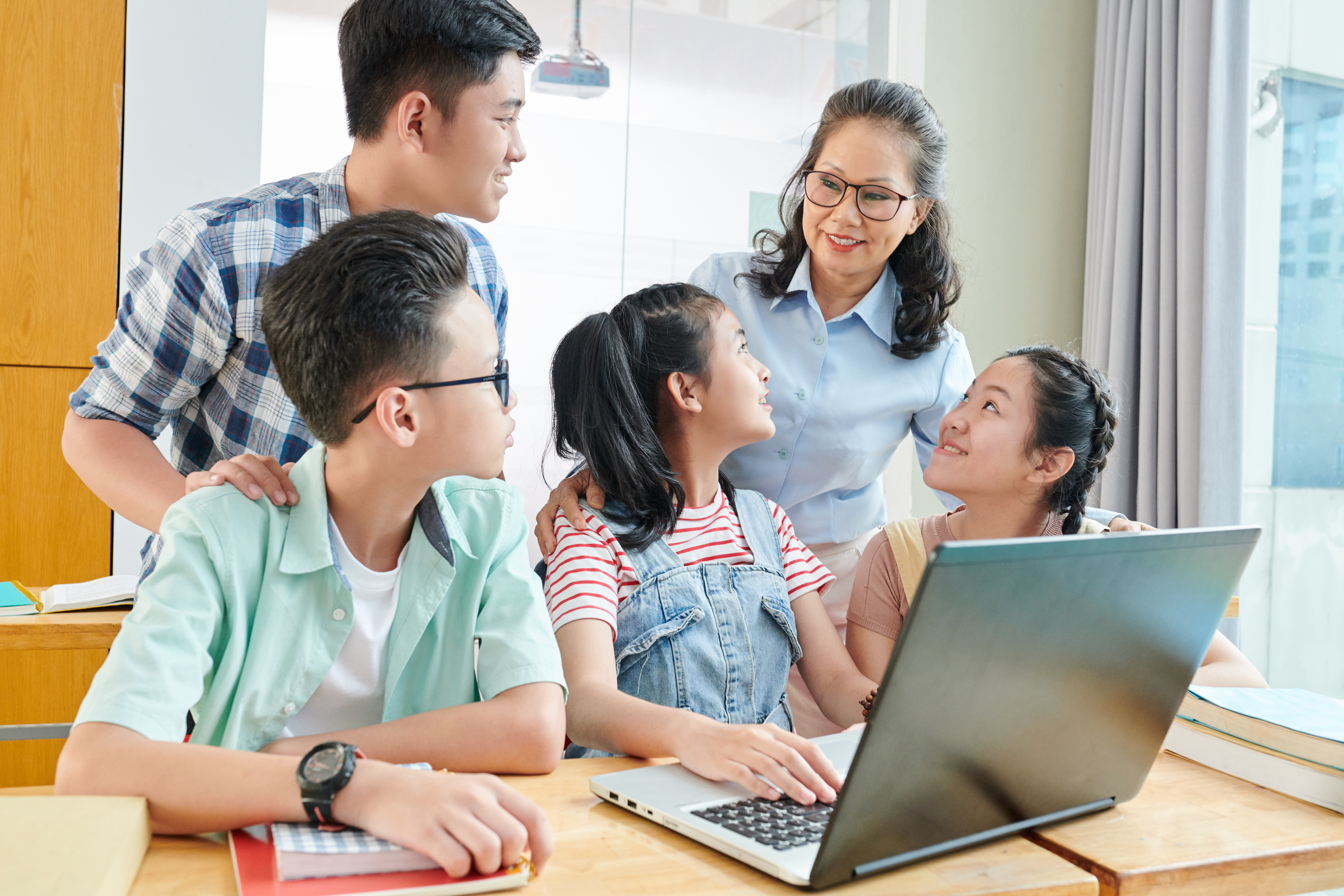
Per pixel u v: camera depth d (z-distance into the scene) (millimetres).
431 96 1228
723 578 1289
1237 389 2623
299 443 1273
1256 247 2773
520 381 2588
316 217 1289
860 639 1471
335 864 646
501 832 655
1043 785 759
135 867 650
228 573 875
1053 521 1462
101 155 2365
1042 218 3123
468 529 1030
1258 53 2764
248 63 2436
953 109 3002
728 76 2756
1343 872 780
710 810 778
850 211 1482
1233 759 937
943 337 1695
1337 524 2600
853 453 1682
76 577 2387
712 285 1718
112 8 2357
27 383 2344
